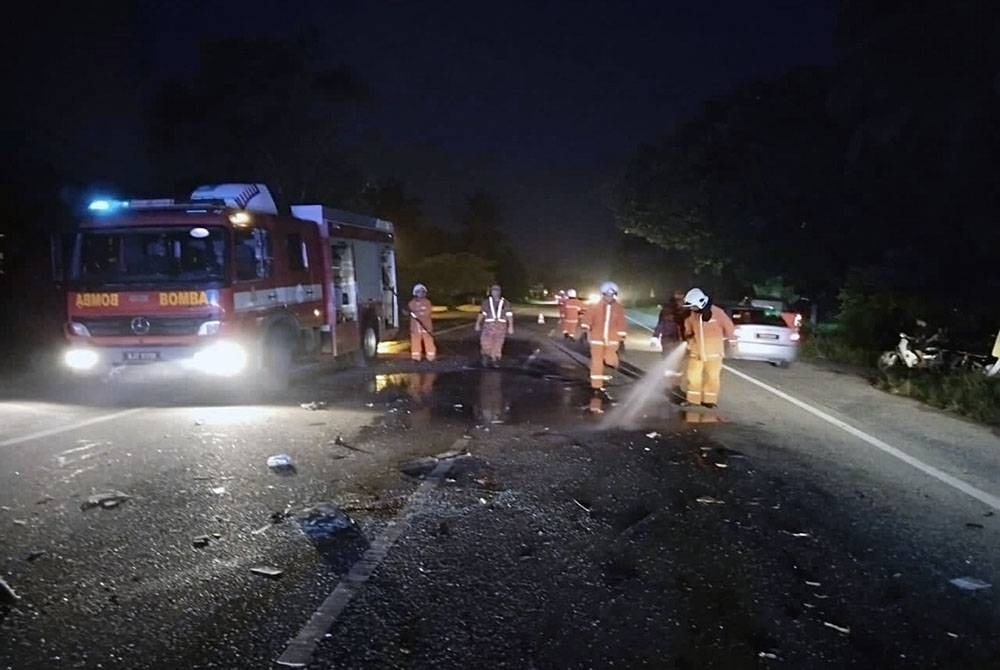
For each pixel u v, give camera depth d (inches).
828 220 1379.2
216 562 255.4
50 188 860.6
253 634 208.5
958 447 466.6
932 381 722.2
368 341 772.0
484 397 584.1
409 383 650.8
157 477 348.5
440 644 205.5
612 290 633.0
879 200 1243.2
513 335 1231.5
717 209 1593.3
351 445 417.7
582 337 1082.1
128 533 279.7
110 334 532.1
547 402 568.1
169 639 205.2
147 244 534.3
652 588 244.4
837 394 681.0
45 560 255.0
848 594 243.9
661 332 733.9
